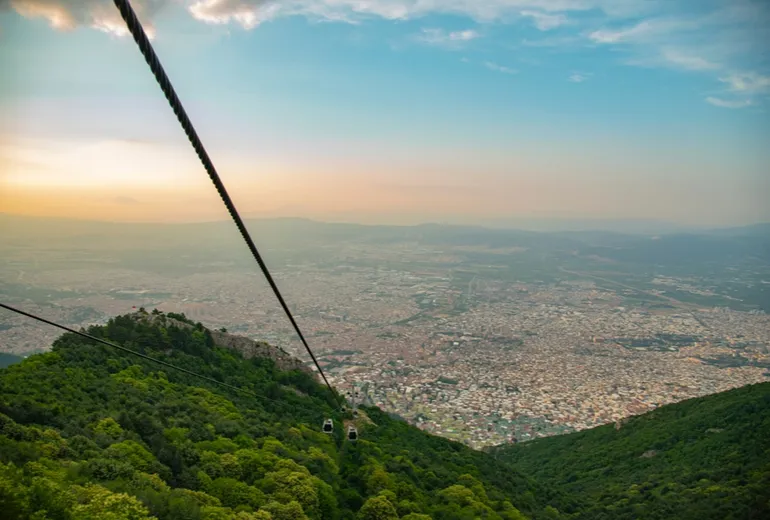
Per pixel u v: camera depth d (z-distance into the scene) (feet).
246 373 273.33
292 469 164.66
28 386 163.63
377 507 163.12
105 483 115.75
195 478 143.23
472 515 175.42
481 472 242.58
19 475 101.86
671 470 266.36
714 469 249.75
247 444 175.11
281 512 141.28
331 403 290.15
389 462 209.15
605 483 278.26
